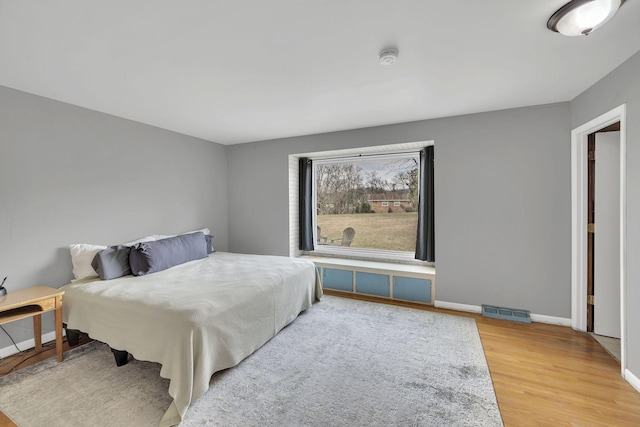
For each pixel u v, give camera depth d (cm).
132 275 283
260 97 262
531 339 260
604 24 157
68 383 200
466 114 318
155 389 194
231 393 189
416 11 144
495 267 313
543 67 208
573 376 205
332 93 255
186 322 183
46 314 260
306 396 186
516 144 298
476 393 188
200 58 191
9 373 212
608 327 264
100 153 302
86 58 190
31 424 163
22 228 246
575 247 277
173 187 384
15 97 240
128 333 202
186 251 338
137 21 151
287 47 179
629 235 196
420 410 173
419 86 241
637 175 188
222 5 138
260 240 454
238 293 231
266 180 445
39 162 256
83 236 288
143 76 218
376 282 380
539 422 163
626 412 170
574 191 276
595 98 236
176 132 388
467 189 321
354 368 217
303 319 308
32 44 172
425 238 370
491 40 172
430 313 322
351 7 141
